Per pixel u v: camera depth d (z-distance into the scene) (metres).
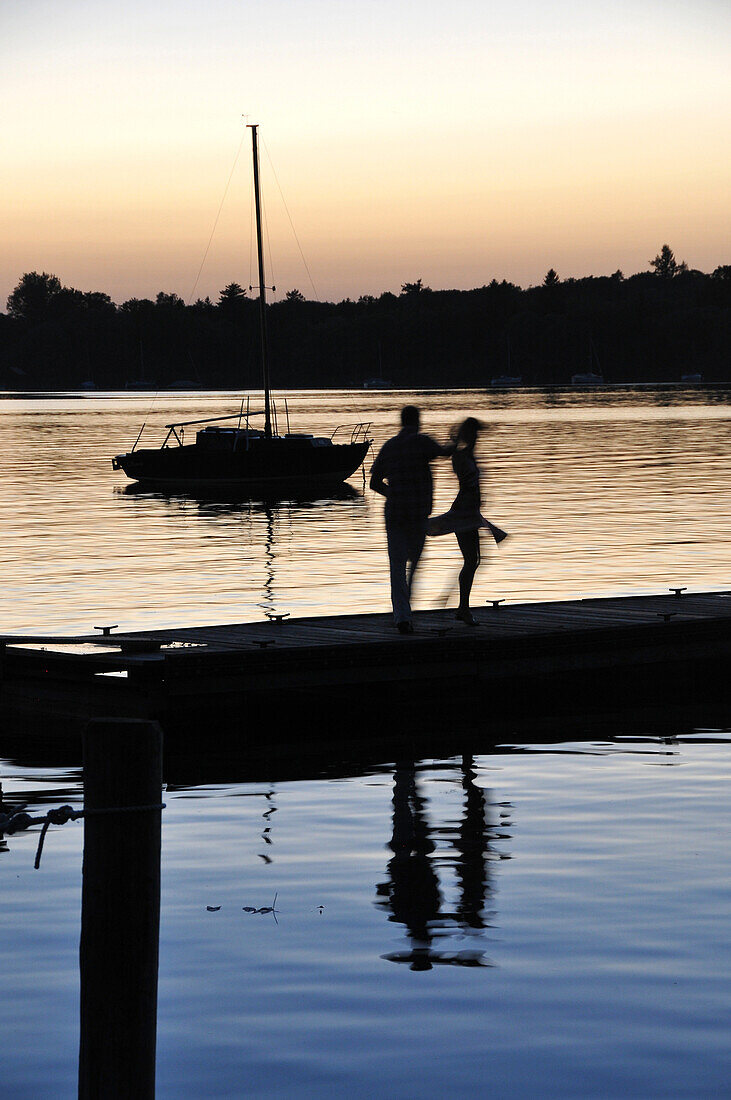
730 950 9.65
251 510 56.59
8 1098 7.69
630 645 19.97
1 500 59.38
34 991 9.11
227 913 10.57
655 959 9.51
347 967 9.47
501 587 30.58
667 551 37.00
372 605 28.34
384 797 14.32
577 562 34.88
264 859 12.02
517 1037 8.37
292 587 31.45
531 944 9.84
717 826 12.88
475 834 12.75
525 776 15.20
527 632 19.69
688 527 43.25
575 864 11.73
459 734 17.81
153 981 6.73
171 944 9.91
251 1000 8.94
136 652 18.56
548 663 19.39
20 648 19.33
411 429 19.59
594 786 14.62
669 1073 7.88
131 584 32.16
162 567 35.81
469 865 11.75
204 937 10.04
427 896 10.92
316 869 11.71
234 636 19.75
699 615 21.47
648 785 14.62
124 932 6.63
